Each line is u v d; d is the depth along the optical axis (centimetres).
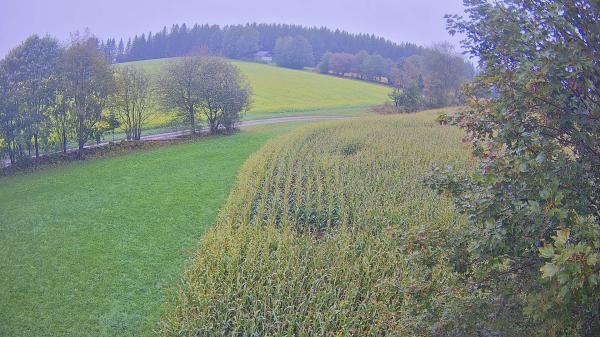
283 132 4172
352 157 2578
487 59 642
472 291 659
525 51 598
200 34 13575
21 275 1595
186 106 4284
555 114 573
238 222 1812
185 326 1197
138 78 4097
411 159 2442
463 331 627
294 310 1222
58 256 1730
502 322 593
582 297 475
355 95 8381
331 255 1463
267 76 9656
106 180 2711
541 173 537
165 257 1711
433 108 6144
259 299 1264
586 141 555
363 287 1292
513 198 570
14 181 2944
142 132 4712
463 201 643
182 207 2186
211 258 1486
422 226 702
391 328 1097
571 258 439
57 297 1468
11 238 1900
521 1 609
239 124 4997
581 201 538
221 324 1187
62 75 3525
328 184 2073
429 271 718
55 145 3562
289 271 1358
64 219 2095
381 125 3697
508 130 577
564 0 575
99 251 1766
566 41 581
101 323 1343
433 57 6366
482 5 632
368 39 15300
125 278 1574
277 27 14888
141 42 13588
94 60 3622
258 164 2511
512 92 588
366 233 1596
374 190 1975
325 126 3697
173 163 3047
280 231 1716
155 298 1465
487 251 582
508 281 610
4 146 3375
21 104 3362
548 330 535
